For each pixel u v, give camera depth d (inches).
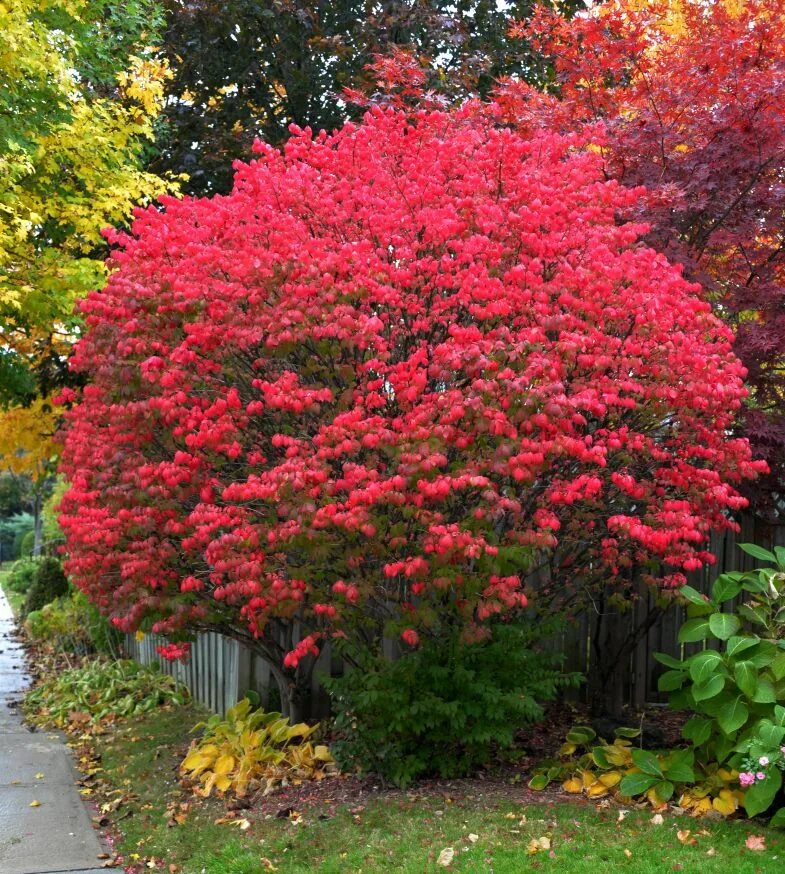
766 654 192.9
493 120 329.4
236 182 241.3
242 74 489.7
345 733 235.5
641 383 202.1
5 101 336.2
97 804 235.0
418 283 209.9
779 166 277.9
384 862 172.4
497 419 178.7
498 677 210.1
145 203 392.8
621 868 162.1
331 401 205.6
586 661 284.2
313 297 204.2
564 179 231.1
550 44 326.3
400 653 236.2
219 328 207.2
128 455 216.5
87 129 362.3
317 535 188.4
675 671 203.3
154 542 214.5
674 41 316.8
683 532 193.3
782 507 282.7
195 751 252.7
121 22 410.9
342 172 238.4
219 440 202.7
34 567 814.5
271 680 279.7
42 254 393.1
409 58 368.2
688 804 189.2
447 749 216.5
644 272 209.0
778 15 279.7
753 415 260.7
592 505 209.6
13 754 285.0
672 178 279.9
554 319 190.1
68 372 486.6
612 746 217.6
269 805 211.2
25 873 189.8
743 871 158.1
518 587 219.3
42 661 464.1
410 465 179.9
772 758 173.9
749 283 285.1
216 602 226.4
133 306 215.9
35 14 371.2
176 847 197.8
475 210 215.2
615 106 304.2
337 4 508.7
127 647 438.9
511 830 181.0
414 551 199.5
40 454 562.3
